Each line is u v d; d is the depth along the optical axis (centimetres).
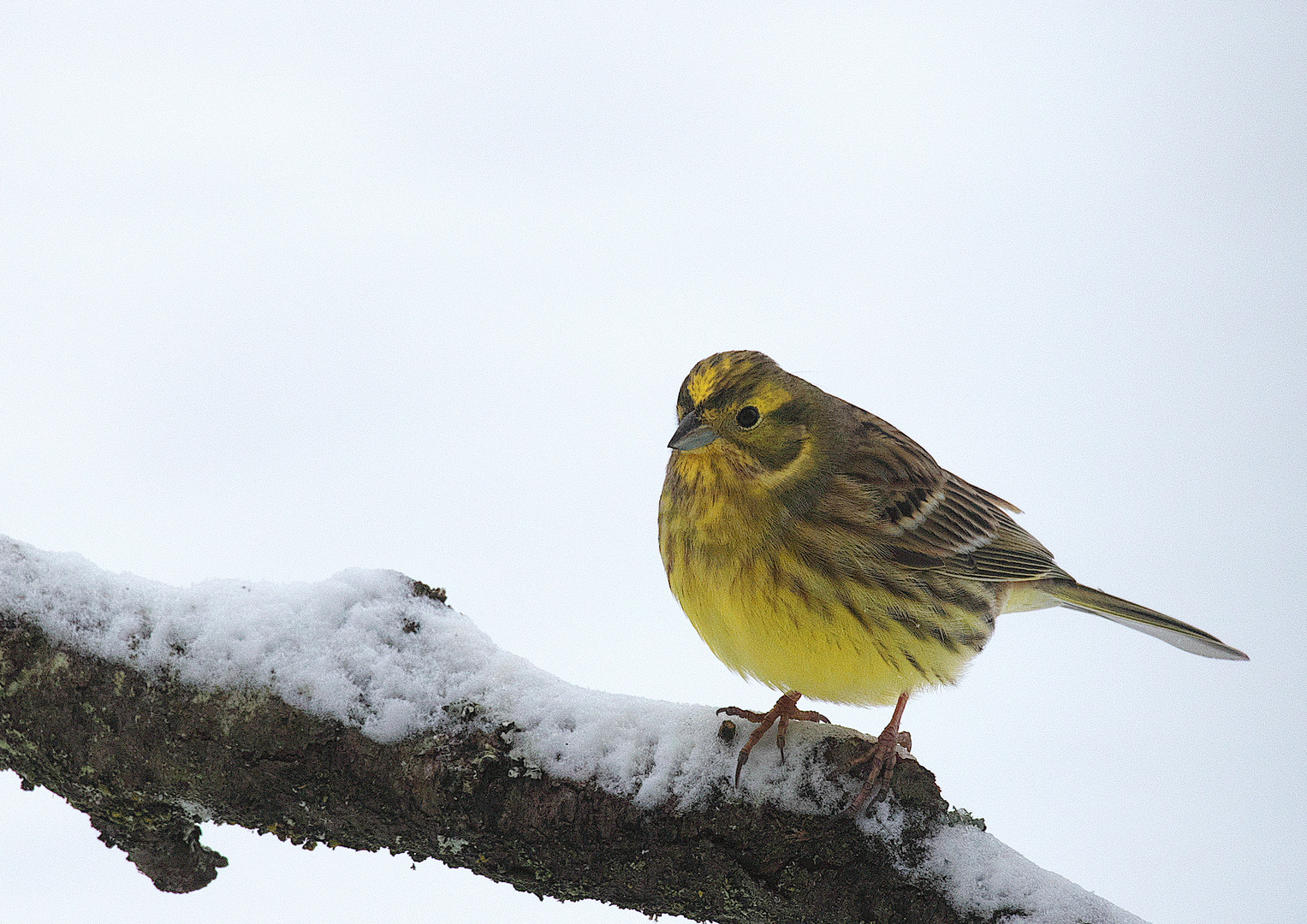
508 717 791
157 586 801
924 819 774
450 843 783
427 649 811
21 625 762
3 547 782
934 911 748
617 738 795
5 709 766
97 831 821
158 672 764
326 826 791
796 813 773
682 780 779
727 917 784
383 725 777
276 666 775
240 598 802
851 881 764
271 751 766
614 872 781
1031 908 734
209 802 782
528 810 770
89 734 766
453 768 769
